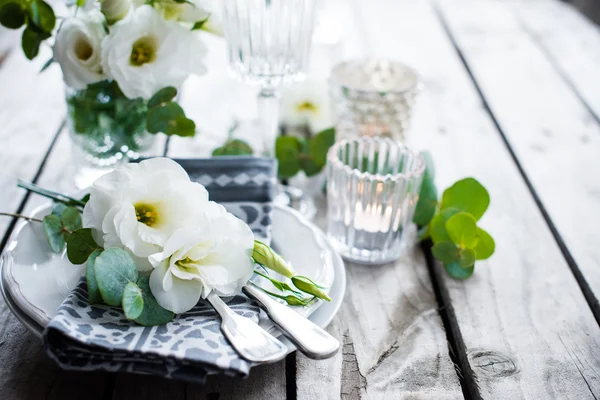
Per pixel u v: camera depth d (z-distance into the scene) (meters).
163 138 0.82
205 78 0.97
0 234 0.66
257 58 0.68
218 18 0.68
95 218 0.55
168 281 0.53
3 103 0.87
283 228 0.64
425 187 0.68
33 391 0.53
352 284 0.63
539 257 0.67
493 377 0.55
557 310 0.61
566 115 0.89
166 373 0.50
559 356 0.57
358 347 0.57
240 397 0.53
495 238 0.69
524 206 0.73
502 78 0.98
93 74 0.66
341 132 0.78
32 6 0.65
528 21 1.16
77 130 0.71
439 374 0.55
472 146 0.83
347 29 1.10
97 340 0.50
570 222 0.71
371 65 0.80
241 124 0.86
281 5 0.66
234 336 0.52
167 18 0.67
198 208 0.55
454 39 1.09
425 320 0.60
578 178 0.77
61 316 0.51
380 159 0.70
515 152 0.82
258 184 0.64
